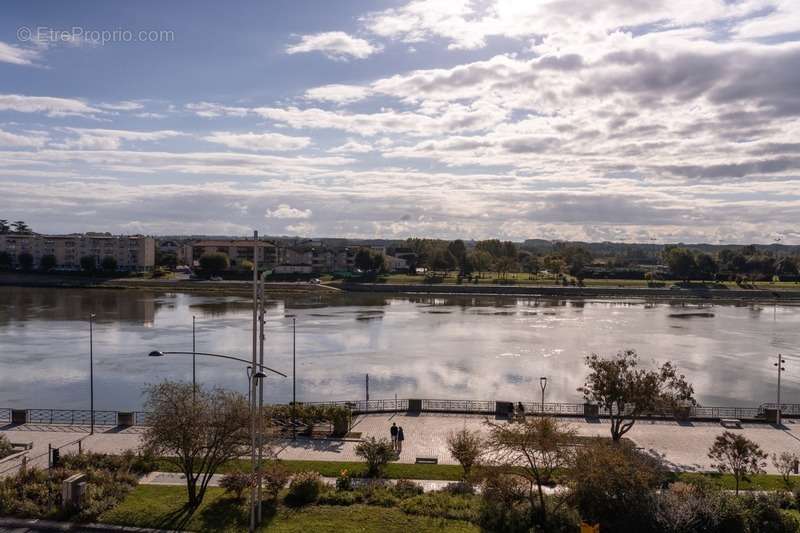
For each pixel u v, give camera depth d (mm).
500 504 33656
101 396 75375
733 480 40906
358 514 34344
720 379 89312
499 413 58438
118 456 42406
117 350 103312
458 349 108812
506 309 175625
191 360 97125
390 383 83250
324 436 50688
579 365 96062
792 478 41469
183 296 193125
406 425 54625
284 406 55188
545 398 75250
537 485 36969
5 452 44688
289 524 32906
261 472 35406
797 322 154375
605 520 32219
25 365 91875
